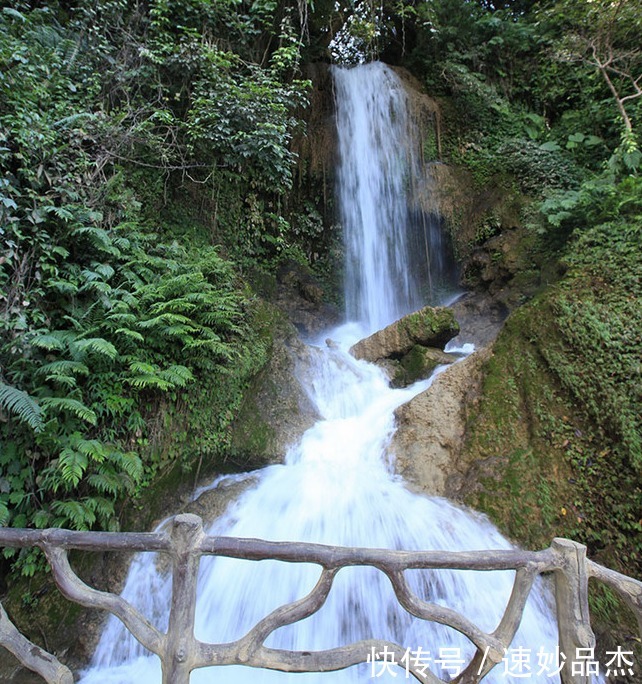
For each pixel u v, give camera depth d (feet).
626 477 10.94
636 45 25.08
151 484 12.89
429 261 31.94
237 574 10.93
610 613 9.37
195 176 21.67
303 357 19.29
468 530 11.39
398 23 34.99
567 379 13.02
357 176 32.04
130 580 11.30
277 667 5.52
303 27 26.14
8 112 13.46
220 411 14.70
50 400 11.10
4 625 6.12
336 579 10.50
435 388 16.08
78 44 18.29
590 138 27.63
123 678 9.73
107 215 15.75
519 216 26.81
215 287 17.08
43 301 12.98
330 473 14.25
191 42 19.01
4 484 10.85
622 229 16.16
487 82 34.68
